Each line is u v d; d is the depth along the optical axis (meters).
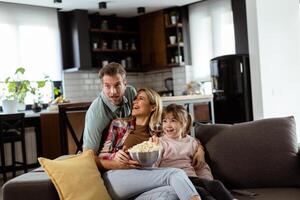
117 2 6.55
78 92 7.06
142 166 2.22
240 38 6.47
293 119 2.50
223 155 2.45
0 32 6.13
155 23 7.48
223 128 2.55
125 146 2.40
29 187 2.01
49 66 6.68
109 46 7.62
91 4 6.57
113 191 2.25
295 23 6.42
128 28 7.87
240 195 2.19
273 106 5.80
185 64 7.22
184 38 7.24
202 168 2.42
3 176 5.32
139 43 7.89
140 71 7.88
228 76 6.16
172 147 2.43
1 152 5.21
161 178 2.13
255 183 2.37
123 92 2.51
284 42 6.12
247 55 6.12
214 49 6.94
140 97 2.48
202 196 2.06
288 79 6.17
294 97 6.30
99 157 2.41
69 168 2.10
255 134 2.44
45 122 4.87
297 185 2.33
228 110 6.20
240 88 6.09
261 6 5.68
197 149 2.47
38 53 6.55
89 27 7.14
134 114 2.48
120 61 7.73
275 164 2.35
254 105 5.70
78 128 3.39
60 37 6.86
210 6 6.94
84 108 3.38
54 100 6.32
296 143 2.43
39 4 6.38
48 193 2.00
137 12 7.36
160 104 2.50
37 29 6.53
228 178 2.40
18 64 6.32
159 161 2.37
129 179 2.21
